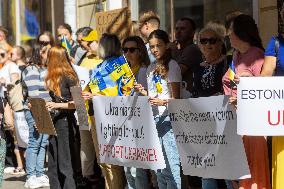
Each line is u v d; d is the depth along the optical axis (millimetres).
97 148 9164
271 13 9695
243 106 6656
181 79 8406
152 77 8359
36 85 11000
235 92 7102
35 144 11023
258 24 10094
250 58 7262
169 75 8211
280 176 6871
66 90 9609
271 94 6594
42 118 9547
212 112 7355
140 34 10758
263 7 9953
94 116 8750
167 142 8180
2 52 12539
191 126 7641
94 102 8664
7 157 12750
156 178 9031
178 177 8234
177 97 8242
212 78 8008
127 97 8227
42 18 17484
